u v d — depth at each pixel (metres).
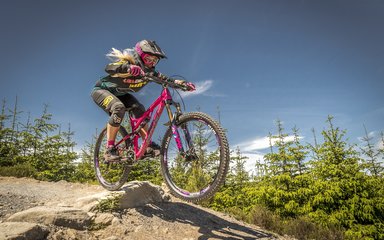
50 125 19.95
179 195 3.65
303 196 14.95
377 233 13.52
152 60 3.98
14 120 21.69
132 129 4.17
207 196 3.40
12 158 17.48
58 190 5.50
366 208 13.59
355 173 14.62
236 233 4.63
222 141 3.31
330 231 7.36
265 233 5.19
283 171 16.45
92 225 3.55
